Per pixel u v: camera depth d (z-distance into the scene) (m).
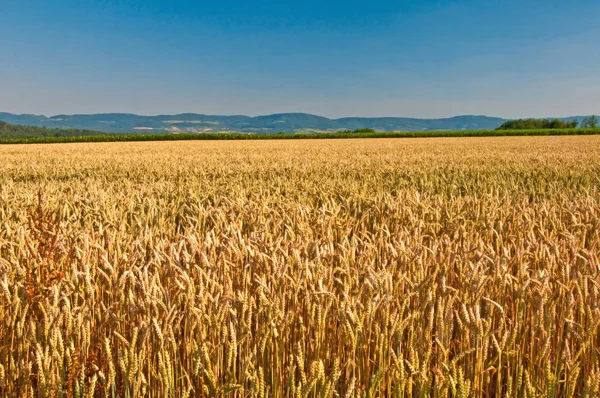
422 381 2.44
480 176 13.05
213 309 2.83
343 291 3.02
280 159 20.66
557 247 3.92
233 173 14.54
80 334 2.78
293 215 5.84
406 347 2.95
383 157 21.55
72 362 2.47
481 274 3.17
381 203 7.12
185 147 38.47
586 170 14.05
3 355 2.80
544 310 3.02
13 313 2.93
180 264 3.42
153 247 4.58
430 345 2.67
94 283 3.47
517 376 2.78
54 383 2.39
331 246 4.09
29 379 2.59
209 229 6.21
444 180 12.64
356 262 3.78
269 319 2.83
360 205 7.43
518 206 6.65
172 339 2.58
